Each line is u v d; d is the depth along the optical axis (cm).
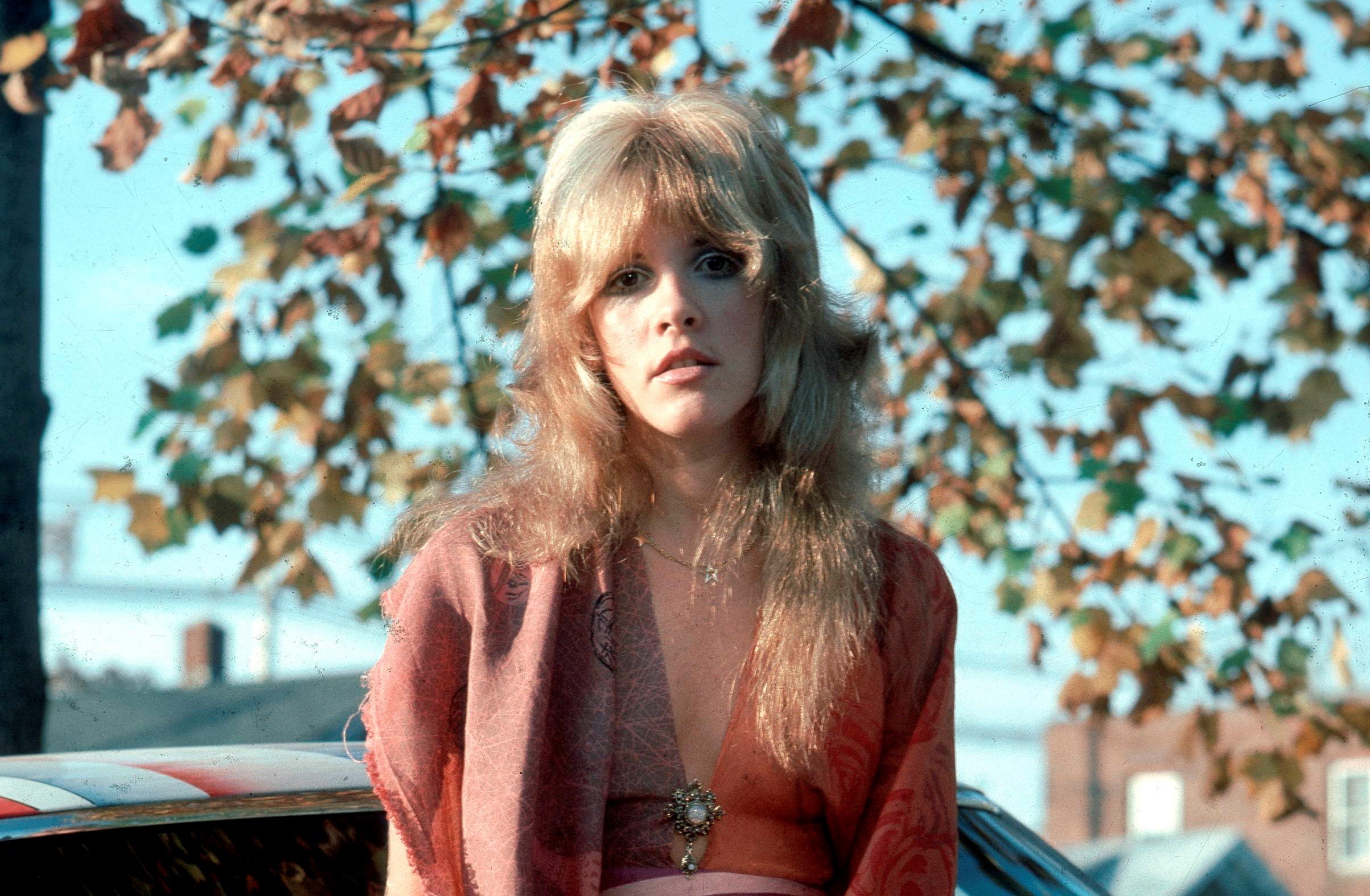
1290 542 514
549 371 190
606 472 188
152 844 208
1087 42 517
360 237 454
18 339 444
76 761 231
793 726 178
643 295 184
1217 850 1647
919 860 179
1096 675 521
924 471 545
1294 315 524
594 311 186
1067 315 522
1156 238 519
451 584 184
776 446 192
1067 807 2217
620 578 186
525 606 182
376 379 467
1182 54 544
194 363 447
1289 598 517
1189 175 535
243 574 438
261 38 429
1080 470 511
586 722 178
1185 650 524
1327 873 2422
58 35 421
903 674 188
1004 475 523
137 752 241
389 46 437
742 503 188
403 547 204
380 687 182
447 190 450
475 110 446
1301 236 536
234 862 213
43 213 455
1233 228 523
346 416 469
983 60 521
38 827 202
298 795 224
